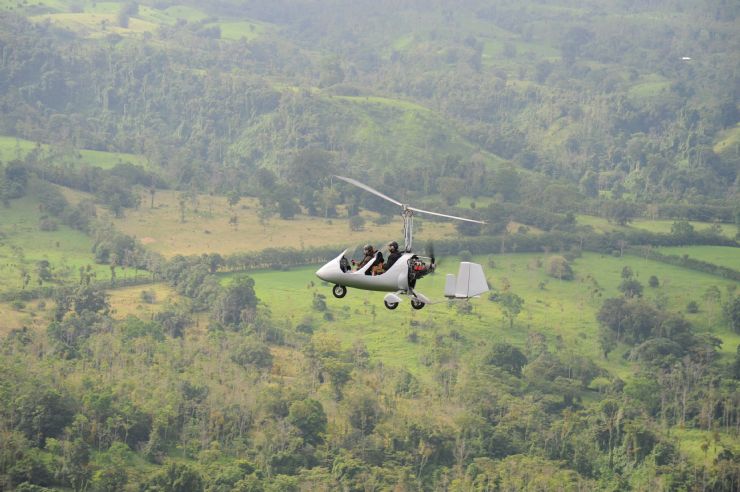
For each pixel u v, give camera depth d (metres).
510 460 196.75
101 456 177.38
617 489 195.38
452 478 192.25
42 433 185.50
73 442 182.00
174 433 196.25
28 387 193.75
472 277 66.62
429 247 68.62
